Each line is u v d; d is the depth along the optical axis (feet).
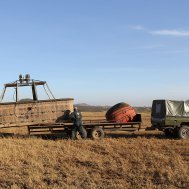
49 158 46.96
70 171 40.57
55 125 67.62
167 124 67.77
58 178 37.83
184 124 69.05
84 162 44.96
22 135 70.44
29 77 68.08
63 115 67.82
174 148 54.80
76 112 66.39
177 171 39.14
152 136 71.26
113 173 39.88
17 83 67.67
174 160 44.27
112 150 52.85
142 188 33.96
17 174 39.50
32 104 66.59
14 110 65.67
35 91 68.33
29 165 43.34
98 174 39.32
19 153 49.73
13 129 84.74
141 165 42.60
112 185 35.06
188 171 39.42
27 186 35.22
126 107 70.28
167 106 67.87
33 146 56.34
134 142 60.85
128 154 49.34
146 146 56.65
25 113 66.23
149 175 38.63
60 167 42.57
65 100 68.13
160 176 37.83
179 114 68.28
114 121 69.15
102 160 45.91
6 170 41.34
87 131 68.13
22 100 68.18
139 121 70.49
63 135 72.08
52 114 67.51
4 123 65.05
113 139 64.95
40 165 43.06
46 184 36.19
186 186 34.65
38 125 67.21
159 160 45.11
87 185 35.12
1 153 49.57
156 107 71.05
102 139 65.21
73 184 35.99
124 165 42.63
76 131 66.49
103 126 68.59
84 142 61.11
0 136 69.77
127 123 69.26
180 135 67.15
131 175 38.50
